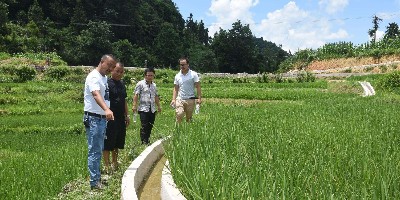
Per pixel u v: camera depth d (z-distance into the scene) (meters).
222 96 39.75
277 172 4.95
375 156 6.19
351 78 60.72
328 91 42.66
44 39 89.88
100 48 93.19
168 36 119.38
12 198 6.50
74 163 9.02
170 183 6.05
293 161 5.63
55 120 22.59
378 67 76.12
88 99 7.42
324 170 5.18
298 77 62.50
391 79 37.12
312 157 6.07
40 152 12.47
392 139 8.05
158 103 11.83
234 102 32.50
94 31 93.94
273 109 17.72
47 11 109.94
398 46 84.69
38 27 95.06
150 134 12.53
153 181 7.93
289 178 4.77
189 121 11.57
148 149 9.50
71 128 19.38
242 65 129.00
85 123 7.43
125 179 6.90
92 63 92.75
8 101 31.14
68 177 7.97
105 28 95.19
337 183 4.77
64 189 7.18
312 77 62.47
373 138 8.05
